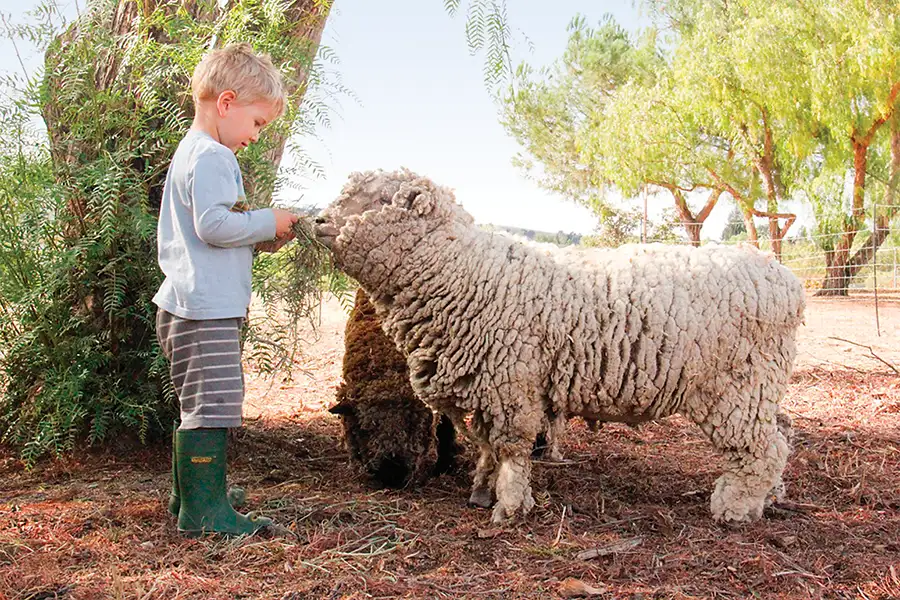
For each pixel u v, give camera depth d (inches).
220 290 127.2
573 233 1007.6
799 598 113.1
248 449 192.5
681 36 872.3
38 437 165.2
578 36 950.4
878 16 689.0
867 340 406.3
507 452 141.4
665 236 976.3
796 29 718.5
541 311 136.3
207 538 127.8
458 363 137.9
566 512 147.0
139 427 180.7
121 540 127.7
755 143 775.7
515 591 113.3
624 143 794.2
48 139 174.4
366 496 156.0
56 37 171.5
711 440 143.2
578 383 138.2
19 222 171.5
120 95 173.5
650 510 149.3
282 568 118.8
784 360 142.5
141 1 172.1
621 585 116.6
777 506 152.2
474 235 141.4
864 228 765.9
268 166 167.8
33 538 127.9
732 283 138.6
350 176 137.9
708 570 122.2
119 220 166.1
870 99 724.7
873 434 209.3
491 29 153.4
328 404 246.1
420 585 114.3
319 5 183.0
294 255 152.6
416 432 161.0
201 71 130.0
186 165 126.4
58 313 173.5
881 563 124.4
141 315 176.1
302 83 177.0
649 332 136.0
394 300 139.9
